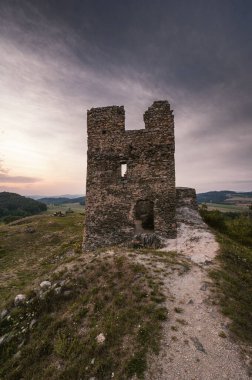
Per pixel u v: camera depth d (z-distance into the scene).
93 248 21.08
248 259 15.55
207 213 27.70
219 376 6.79
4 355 9.91
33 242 40.31
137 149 21.12
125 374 7.21
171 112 20.84
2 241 40.78
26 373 8.65
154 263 13.39
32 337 10.27
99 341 8.66
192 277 12.05
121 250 15.51
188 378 6.79
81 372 7.83
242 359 7.30
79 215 69.44
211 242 17.78
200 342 7.94
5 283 22.69
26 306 12.12
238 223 25.69
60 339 9.45
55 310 11.46
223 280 11.89
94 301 11.05
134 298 10.52
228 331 8.40
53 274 13.61
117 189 21.23
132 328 8.94
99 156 21.78
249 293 11.29
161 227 20.08
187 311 9.46
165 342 8.04
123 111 21.61
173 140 20.61
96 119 22.03
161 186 20.52
